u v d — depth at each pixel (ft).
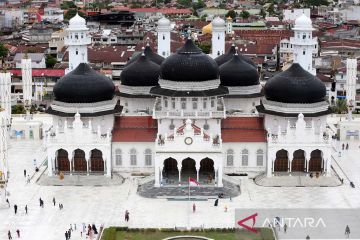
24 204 632.38
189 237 549.54
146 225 578.66
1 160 627.46
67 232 551.18
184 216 599.98
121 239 546.26
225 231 561.84
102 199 645.92
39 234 561.43
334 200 638.94
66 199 645.51
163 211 613.93
